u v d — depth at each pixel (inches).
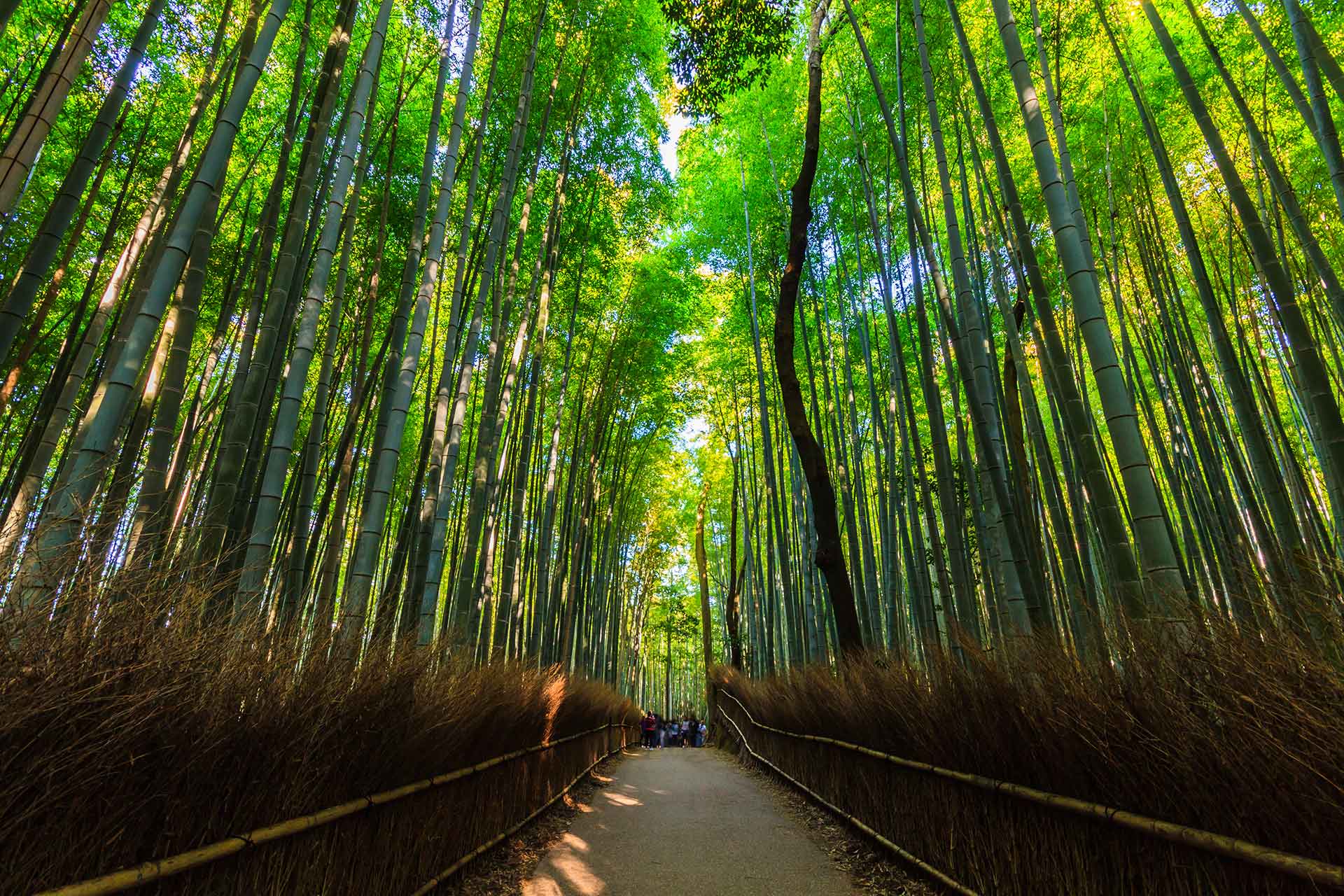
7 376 147.3
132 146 201.0
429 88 247.3
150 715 46.3
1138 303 255.8
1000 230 213.8
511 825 146.5
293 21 205.6
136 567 53.1
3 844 38.8
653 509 671.1
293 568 141.7
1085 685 71.9
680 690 1294.3
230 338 244.5
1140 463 81.0
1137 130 245.9
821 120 292.2
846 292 350.0
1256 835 50.4
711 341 447.8
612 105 266.5
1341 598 51.6
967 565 173.8
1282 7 217.0
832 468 337.4
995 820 91.0
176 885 49.4
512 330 297.7
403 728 86.4
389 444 125.4
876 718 135.6
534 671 185.3
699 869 134.6
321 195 194.4
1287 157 247.4
